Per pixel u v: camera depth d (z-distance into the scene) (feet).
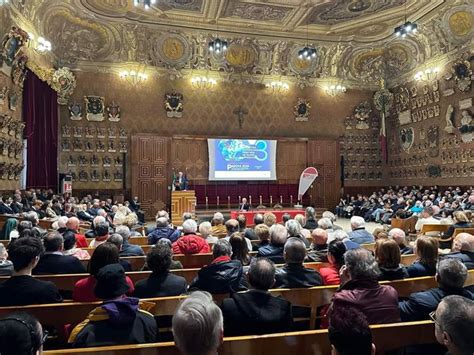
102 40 67.36
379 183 83.82
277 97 78.69
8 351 5.31
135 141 70.49
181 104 73.36
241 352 8.48
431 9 61.67
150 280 12.87
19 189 48.73
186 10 62.75
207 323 5.83
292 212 56.54
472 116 62.90
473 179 62.75
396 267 14.32
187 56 72.64
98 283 9.57
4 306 11.46
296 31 71.51
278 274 13.56
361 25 68.90
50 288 12.01
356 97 82.99
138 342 9.00
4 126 44.55
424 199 63.93
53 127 62.03
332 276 14.49
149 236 25.84
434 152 71.10
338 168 81.25
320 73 80.07
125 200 70.13
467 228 28.71
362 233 24.27
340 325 5.80
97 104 68.74
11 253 12.04
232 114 76.23
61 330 11.38
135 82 70.90
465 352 6.27
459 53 64.54
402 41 74.74
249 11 63.00
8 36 42.80
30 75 52.16
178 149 73.26
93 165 68.80
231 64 75.31
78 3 58.34
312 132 80.53
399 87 80.28
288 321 10.18
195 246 20.15
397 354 10.00
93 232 29.14
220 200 75.15
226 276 13.09
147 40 69.31
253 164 76.02
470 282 14.73
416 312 10.55
